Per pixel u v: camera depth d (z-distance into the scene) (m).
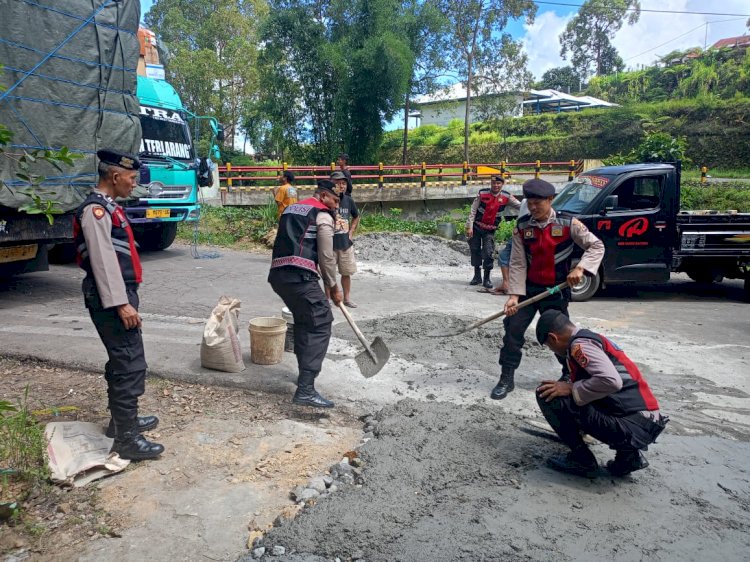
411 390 4.57
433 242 13.20
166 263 10.37
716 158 32.91
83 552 2.63
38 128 6.27
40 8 6.21
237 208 16.02
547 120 38.25
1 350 5.00
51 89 6.38
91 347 5.15
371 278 9.72
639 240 8.47
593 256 4.06
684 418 4.33
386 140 40.31
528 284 4.37
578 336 3.28
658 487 3.29
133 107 7.46
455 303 7.88
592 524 2.88
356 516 2.84
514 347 4.46
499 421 4.02
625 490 3.23
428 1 25.75
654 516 2.99
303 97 23.84
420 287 9.01
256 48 31.16
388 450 3.51
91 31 6.77
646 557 2.64
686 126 33.69
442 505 2.98
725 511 3.07
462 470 3.34
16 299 7.12
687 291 9.91
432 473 3.29
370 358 4.36
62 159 2.92
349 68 22.78
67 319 6.20
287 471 3.34
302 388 4.17
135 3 7.38
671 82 45.94
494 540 2.71
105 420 3.89
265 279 9.12
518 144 37.62
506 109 29.52
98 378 4.64
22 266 7.29
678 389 4.94
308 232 4.15
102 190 3.25
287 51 23.17
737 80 37.78
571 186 9.13
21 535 2.74
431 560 2.55
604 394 3.12
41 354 4.93
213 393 4.41
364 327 6.25
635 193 8.55
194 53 29.73
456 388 4.65
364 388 4.54
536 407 4.36
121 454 3.35
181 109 11.05
